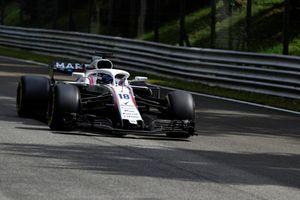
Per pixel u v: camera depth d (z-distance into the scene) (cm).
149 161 2555
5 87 5338
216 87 6244
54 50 9712
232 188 2161
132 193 2005
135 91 3478
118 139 3039
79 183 2105
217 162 2653
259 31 9000
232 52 6144
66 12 14188
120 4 12500
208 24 10019
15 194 1914
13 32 11000
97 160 2508
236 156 2855
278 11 9412
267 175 2452
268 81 5603
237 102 5278
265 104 5219
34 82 3584
